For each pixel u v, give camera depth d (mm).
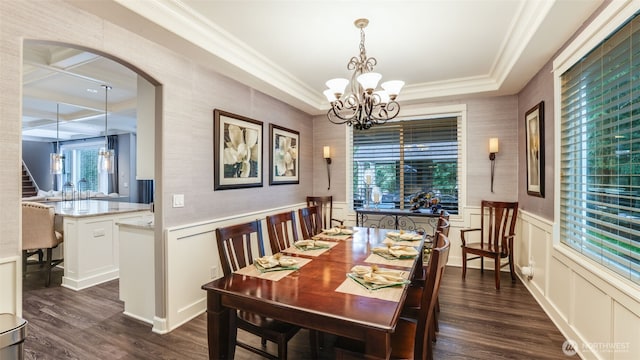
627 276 1603
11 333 1311
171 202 2539
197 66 2795
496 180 3889
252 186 3537
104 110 5230
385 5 2092
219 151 3029
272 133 3928
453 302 2936
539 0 1971
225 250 1833
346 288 1521
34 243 3492
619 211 1711
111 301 3098
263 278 1673
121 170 8047
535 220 3008
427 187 4355
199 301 2799
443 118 4266
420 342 1306
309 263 1942
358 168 4801
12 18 1578
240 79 3217
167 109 2498
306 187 4840
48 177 9398
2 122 1545
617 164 1738
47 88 4324
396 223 4266
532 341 2244
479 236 3996
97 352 2160
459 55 2936
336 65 3219
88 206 4562
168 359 2070
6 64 1555
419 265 2410
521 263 3561
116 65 3578
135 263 2717
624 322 1596
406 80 3676
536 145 2998
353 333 1221
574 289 2156
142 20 2008
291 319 1346
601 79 1869
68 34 1820
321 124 5031
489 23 2322
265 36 2562
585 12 1932
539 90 2941
